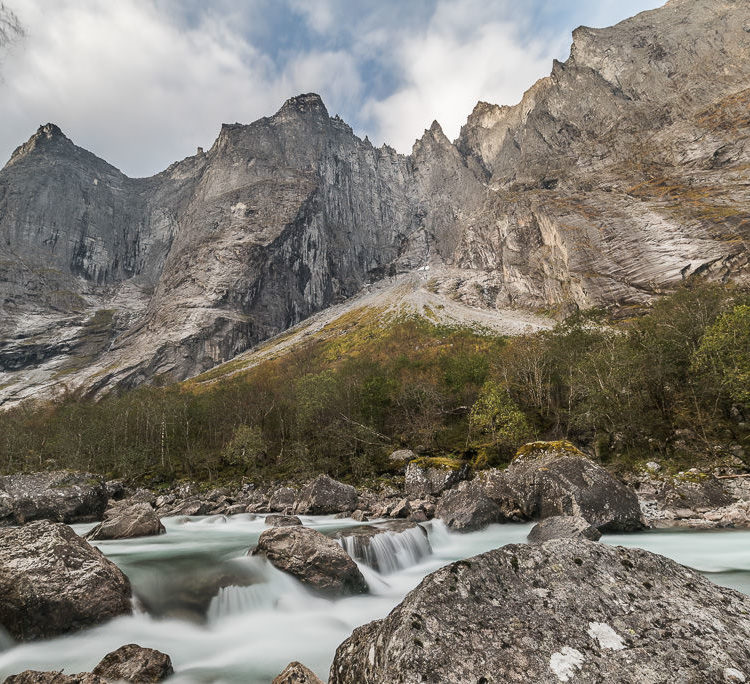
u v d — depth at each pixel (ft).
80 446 217.56
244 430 193.88
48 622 38.19
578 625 17.49
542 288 598.34
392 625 18.71
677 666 15.26
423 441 180.24
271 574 49.47
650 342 154.92
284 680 22.62
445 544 79.15
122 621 40.98
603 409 144.05
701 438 126.62
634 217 544.62
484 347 336.29
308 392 198.18
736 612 18.03
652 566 20.88
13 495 108.58
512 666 15.88
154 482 190.19
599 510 84.53
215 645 37.99
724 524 83.15
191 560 55.26
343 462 178.09
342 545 60.44
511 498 97.96
